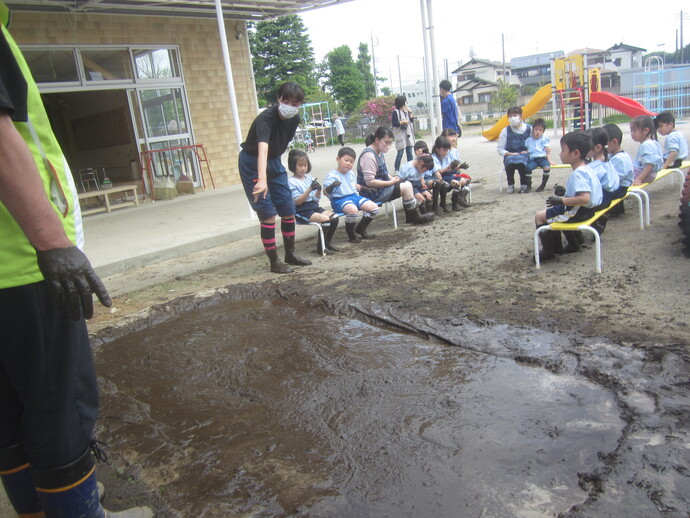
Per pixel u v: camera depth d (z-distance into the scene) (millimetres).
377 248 5629
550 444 2227
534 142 7648
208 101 10773
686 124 16016
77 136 12664
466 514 1883
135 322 4129
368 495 2035
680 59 56875
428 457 2221
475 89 54188
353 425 2520
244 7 9711
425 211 6805
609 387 2590
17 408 1636
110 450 2500
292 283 4723
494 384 2742
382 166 6359
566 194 4113
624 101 13727
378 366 3086
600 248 4180
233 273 5289
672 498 1840
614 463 2039
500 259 4676
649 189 6695
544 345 3037
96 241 6512
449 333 3342
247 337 3715
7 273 1463
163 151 10281
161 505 2092
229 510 2025
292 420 2623
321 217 5441
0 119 1291
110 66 9469
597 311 3379
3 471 1681
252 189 4934
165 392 3049
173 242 6070
